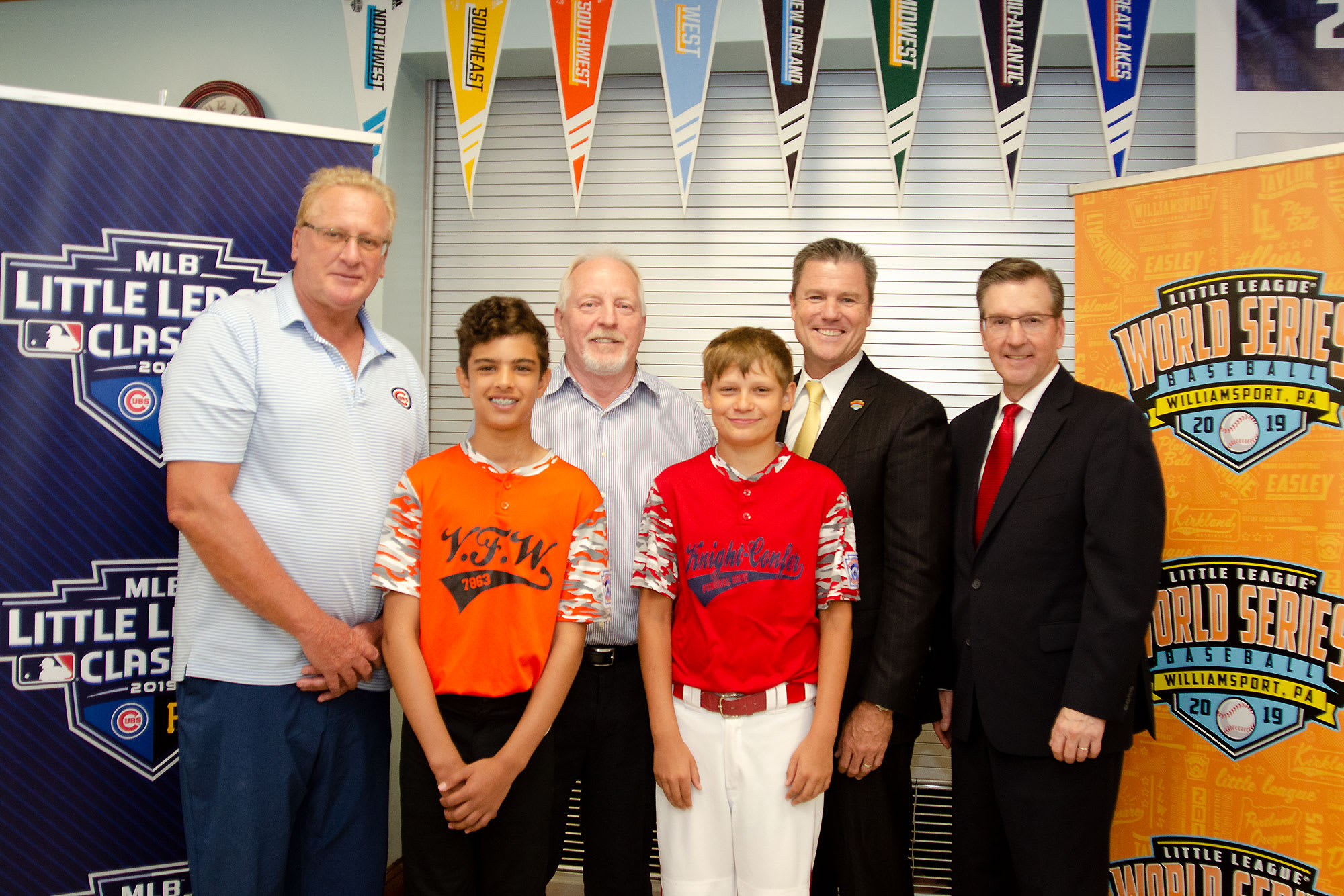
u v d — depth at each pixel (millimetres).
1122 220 2242
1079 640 1690
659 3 2762
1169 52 2742
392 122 2854
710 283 2986
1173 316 2164
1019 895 1771
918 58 2721
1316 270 1979
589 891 1831
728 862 1611
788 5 2736
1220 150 2475
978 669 1795
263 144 1819
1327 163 1968
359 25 2811
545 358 1642
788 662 1624
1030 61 2662
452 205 3105
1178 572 2137
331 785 1605
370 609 1637
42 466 1668
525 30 2807
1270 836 1995
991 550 1827
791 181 2826
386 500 1655
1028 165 2885
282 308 1599
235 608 1529
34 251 1658
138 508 1729
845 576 1648
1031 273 1854
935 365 2906
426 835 1497
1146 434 1743
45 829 1678
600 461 1902
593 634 1803
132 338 1720
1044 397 1866
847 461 1832
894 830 1800
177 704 1587
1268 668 2014
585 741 1804
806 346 1955
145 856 1746
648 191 3010
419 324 3064
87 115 1688
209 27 2887
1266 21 2451
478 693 1501
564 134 3049
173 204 1748
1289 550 2000
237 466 1517
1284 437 2012
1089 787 1711
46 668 1672
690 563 1647
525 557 1566
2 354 1644
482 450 1626
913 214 2906
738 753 1592
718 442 1736
